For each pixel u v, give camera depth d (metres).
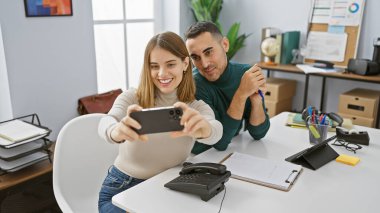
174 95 1.39
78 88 2.75
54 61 2.54
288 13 3.63
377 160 1.42
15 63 2.31
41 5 2.38
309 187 1.20
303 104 3.41
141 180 1.37
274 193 1.15
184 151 1.36
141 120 1.06
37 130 2.01
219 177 1.14
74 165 1.55
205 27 1.52
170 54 1.28
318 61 3.50
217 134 1.26
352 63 3.07
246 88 1.47
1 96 2.38
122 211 1.29
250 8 3.85
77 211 1.50
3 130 1.98
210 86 1.63
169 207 1.06
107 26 3.12
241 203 1.09
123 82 3.38
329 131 1.74
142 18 3.46
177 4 3.60
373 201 1.11
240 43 3.66
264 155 1.46
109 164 1.66
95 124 1.62
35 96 2.46
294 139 1.65
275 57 3.61
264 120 1.61
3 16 2.20
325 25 3.44
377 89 3.30
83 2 2.67
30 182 1.96
